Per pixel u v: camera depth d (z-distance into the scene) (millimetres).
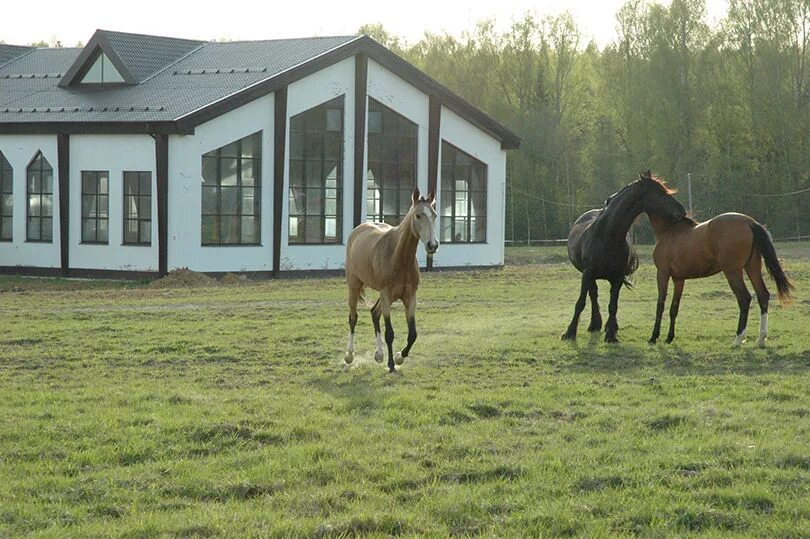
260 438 10680
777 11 72688
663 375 14734
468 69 80750
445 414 11852
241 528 8008
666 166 73438
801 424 11250
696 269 17891
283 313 23469
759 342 17531
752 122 73312
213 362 16234
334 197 41406
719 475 9242
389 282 15047
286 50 42250
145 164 36875
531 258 52812
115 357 16609
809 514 8234
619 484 9133
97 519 8266
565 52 80688
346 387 13867
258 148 38969
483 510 8469
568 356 16688
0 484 9062
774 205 72188
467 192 45719
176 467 9578
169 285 34219
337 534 7918
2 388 13688
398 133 43406
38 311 23984
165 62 43156
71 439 10547
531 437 10773
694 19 73875
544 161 75875
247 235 38938
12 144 39812
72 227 38625
